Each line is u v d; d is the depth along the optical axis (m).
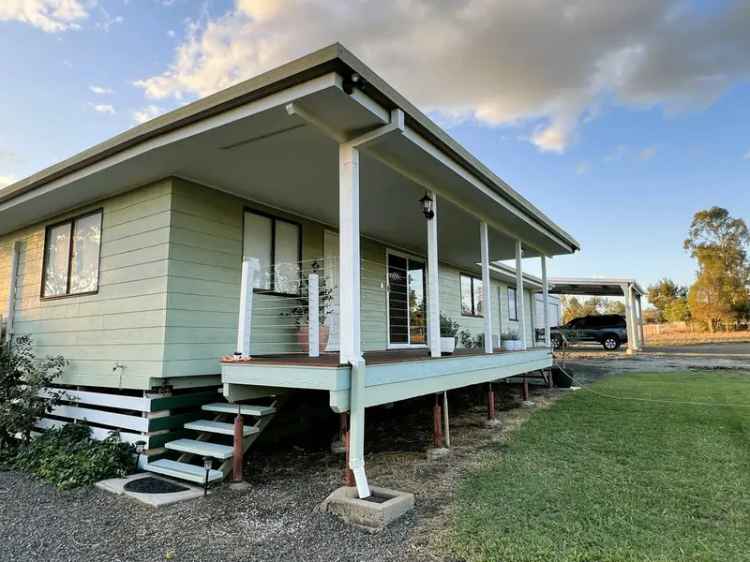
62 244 6.58
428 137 4.51
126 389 5.43
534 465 4.74
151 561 2.82
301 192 5.95
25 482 4.46
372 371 4.12
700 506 3.55
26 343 6.61
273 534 3.19
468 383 6.20
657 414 7.20
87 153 4.94
